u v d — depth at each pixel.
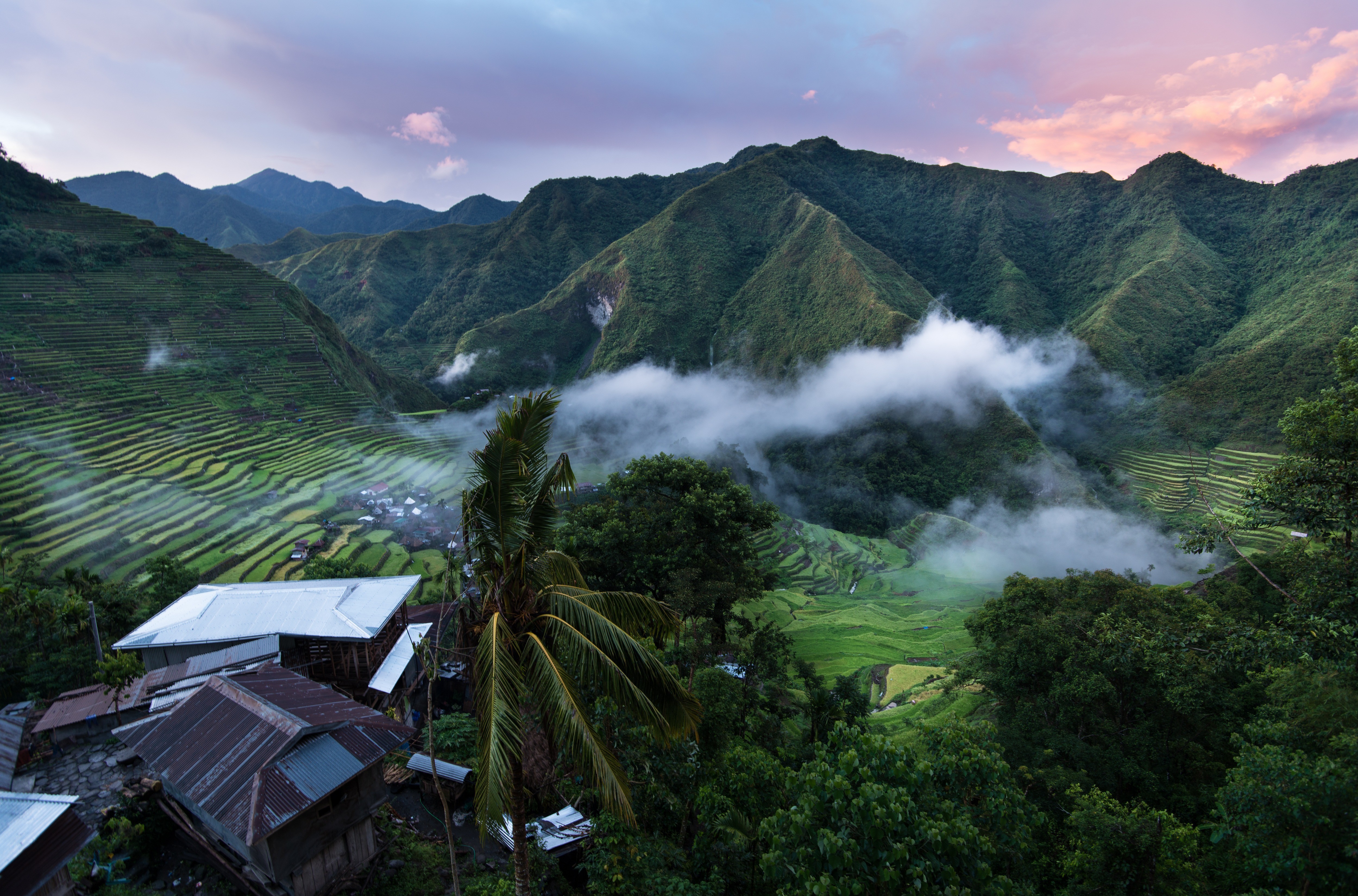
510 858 15.51
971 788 12.75
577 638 9.72
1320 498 14.13
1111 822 15.50
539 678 9.40
